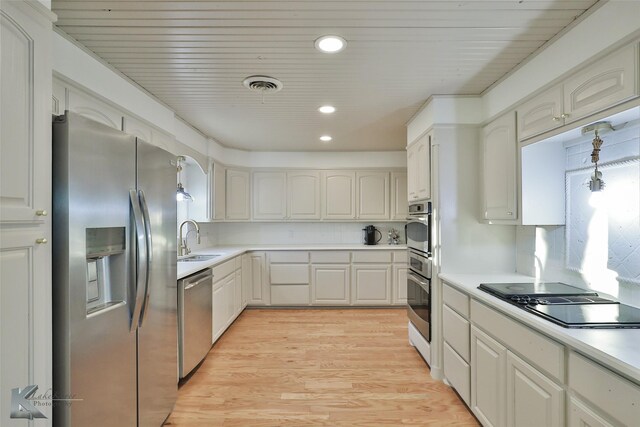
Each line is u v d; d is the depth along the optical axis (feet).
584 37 5.07
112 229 4.97
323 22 5.35
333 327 12.46
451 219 8.45
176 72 7.18
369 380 8.39
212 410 7.09
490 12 5.08
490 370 5.89
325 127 11.64
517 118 6.88
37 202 3.66
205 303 9.31
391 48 6.18
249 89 8.16
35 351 3.62
